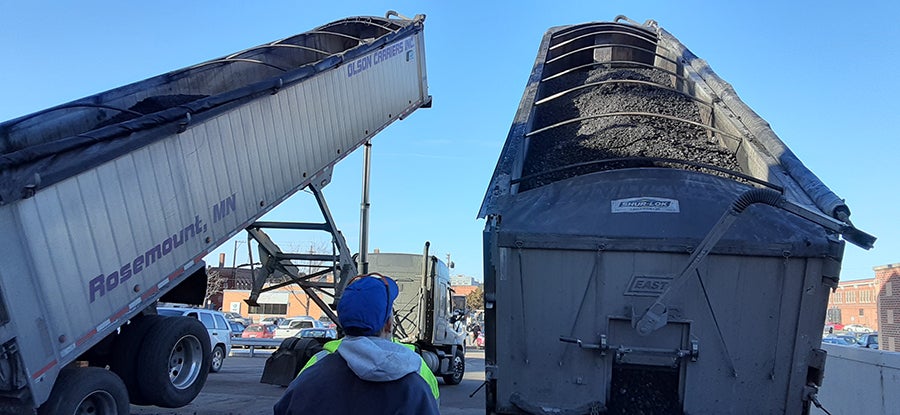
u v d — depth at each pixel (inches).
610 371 173.0
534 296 175.5
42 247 230.4
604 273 172.9
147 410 360.5
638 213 178.4
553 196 190.7
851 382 285.1
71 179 245.3
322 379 83.2
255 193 363.3
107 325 260.1
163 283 293.7
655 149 273.6
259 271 478.9
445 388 633.6
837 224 157.9
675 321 169.3
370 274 91.0
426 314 609.9
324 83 434.3
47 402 239.9
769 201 158.9
